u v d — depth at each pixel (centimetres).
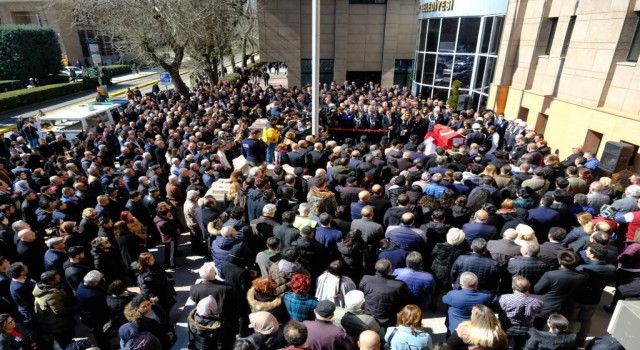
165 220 684
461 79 1902
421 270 466
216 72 2747
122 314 452
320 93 2008
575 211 632
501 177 745
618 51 1040
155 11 1919
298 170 774
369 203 638
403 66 2961
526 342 384
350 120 1520
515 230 519
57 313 473
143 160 990
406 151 888
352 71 2994
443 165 820
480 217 553
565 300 443
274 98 1967
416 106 1641
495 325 335
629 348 173
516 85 1589
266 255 510
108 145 1312
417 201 644
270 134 1097
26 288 495
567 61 1241
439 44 1956
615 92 1052
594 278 455
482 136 1166
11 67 3438
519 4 1527
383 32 2883
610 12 1055
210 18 2228
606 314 587
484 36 1744
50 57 3769
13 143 1228
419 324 358
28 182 945
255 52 4803
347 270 516
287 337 328
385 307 424
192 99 1884
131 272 620
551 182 798
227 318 448
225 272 486
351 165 855
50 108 2817
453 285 493
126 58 5081
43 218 721
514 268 473
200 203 695
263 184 693
